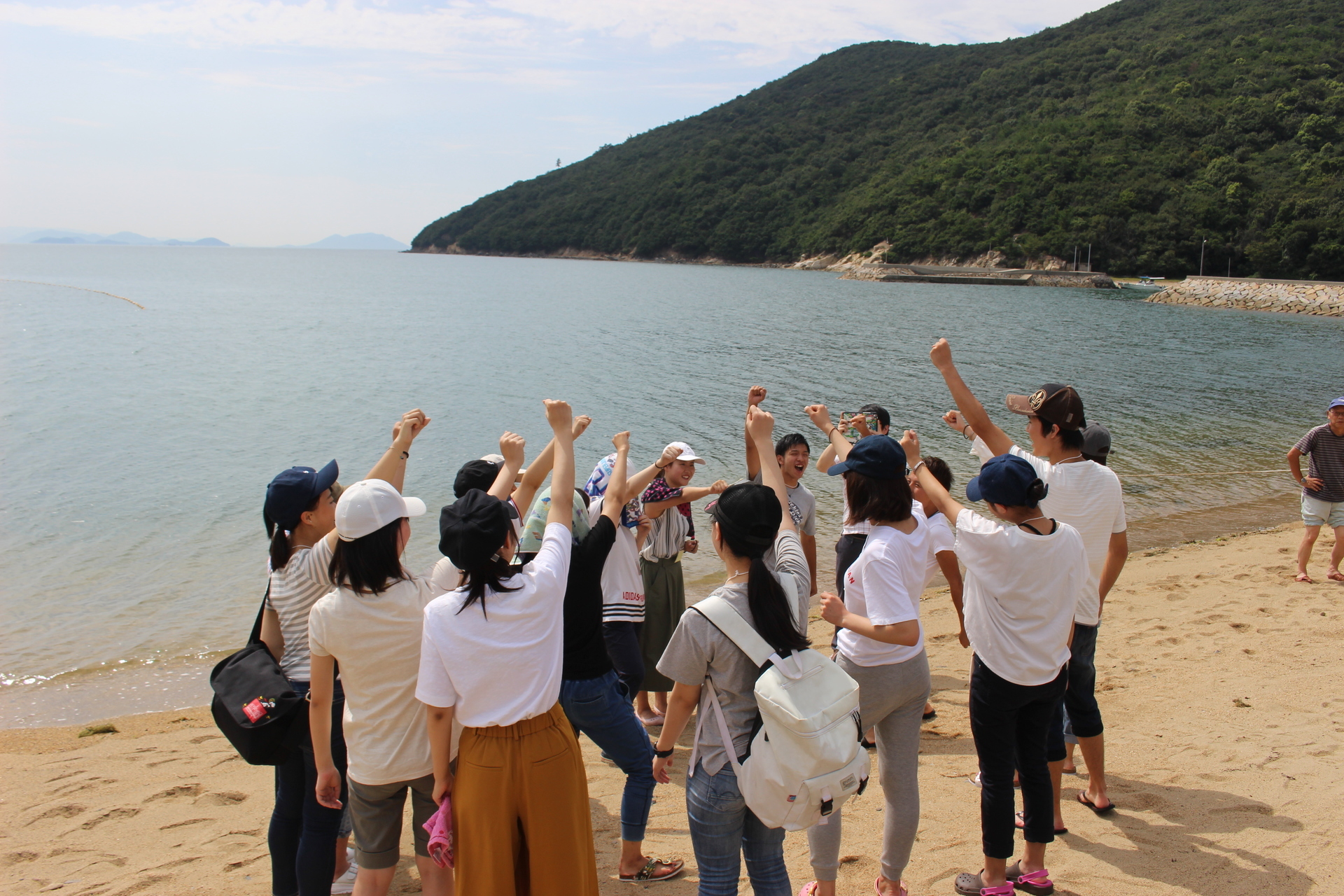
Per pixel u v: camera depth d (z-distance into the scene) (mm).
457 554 2566
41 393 21672
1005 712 3207
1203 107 111750
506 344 35375
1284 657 6094
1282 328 47031
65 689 6867
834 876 3141
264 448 16125
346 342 35312
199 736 5922
